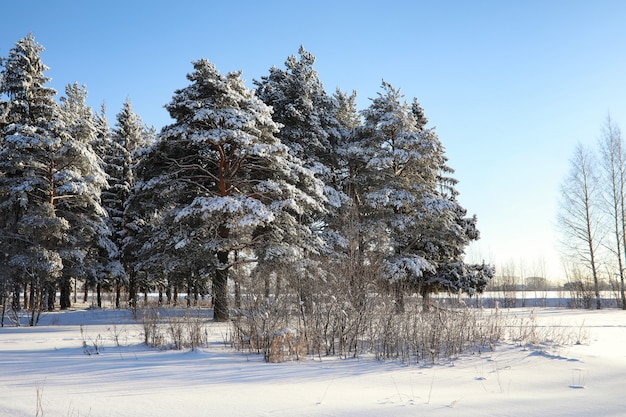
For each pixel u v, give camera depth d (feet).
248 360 33.71
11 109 97.66
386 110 99.66
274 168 77.87
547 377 28.30
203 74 75.72
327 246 87.71
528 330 50.88
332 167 105.19
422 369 31.04
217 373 28.19
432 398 22.29
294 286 42.50
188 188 80.07
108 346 41.78
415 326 39.34
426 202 92.94
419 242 101.45
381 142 99.66
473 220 115.75
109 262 120.88
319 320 39.96
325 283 43.50
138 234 118.32
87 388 23.40
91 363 32.04
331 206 91.50
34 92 100.78
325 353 37.99
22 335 55.31
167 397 21.39
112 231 128.67
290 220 79.20
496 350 38.99
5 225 98.73
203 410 19.13
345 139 104.47
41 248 85.40
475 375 28.99
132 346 41.60
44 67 103.45
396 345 37.50
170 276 78.07
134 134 138.21
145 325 43.98
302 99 92.17
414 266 87.35
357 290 43.68
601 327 61.82
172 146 75.05
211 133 70.33
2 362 32.91
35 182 91.81
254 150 71.46
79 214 107.65
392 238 93.50
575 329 57.11
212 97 75.82
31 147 91.81
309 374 28.40
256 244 77.66
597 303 129.80
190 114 75.25
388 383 26.11
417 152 94.02
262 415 18.52
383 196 90.02
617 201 130.00
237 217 71.56
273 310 39.63
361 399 21.72
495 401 21.66
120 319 75.87
